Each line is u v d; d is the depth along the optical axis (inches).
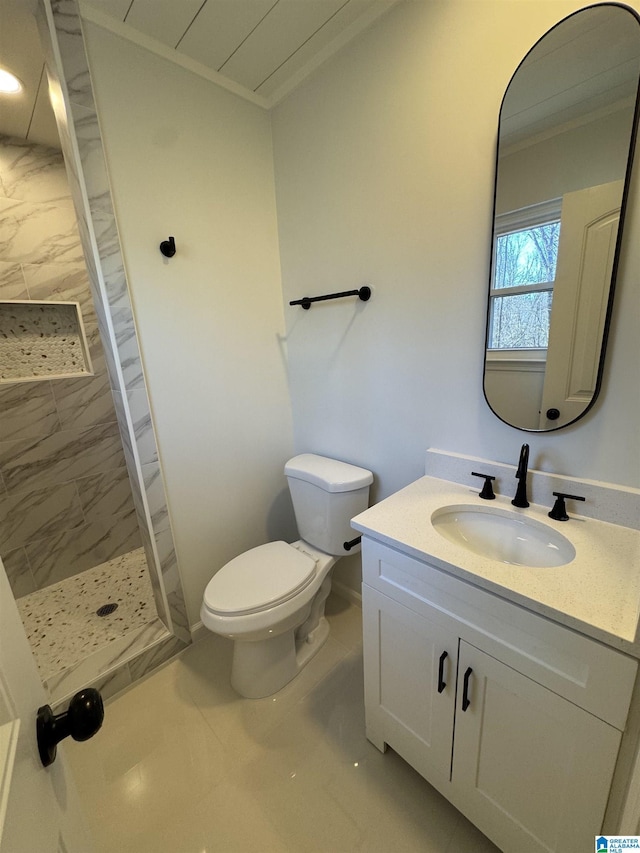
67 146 47.5
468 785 37.1
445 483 50.8
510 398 43.3
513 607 30.0
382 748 46.9
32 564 80.9
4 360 75.4
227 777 45.6
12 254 71.5
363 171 51.9
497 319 42.6
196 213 57.0
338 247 58.1
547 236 37.7
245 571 56.3
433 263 47.3
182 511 62.8
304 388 71.3
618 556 33.2
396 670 41.9
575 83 33.8
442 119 42.9
